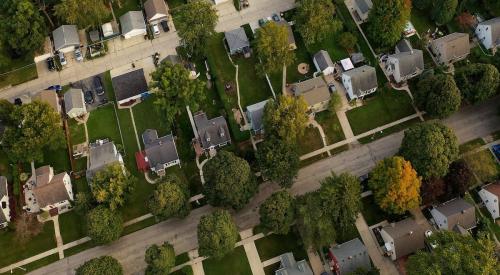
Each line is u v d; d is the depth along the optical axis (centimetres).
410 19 14488
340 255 11056
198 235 10894
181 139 13012
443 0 13688
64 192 12056
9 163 12975
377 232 11831
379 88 13500
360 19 14538
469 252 9688
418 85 12812
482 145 12788
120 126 13375
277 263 11525
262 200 12319
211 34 13550
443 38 13712
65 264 11738
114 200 11462
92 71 14150
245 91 13662
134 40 14538
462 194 11888
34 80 14100
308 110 13212
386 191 11344
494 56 13262
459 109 13300
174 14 14912
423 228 11419
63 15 13725
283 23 14138
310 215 10862
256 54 14012
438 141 11281
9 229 12119
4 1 13600
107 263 10706
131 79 13588
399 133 13038
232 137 13038
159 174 12688
